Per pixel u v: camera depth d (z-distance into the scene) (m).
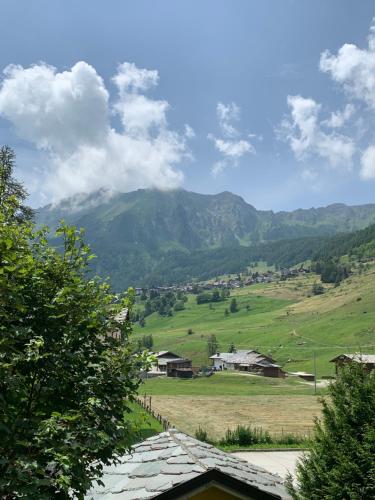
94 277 9.72
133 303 9.81
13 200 9.57
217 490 7.29
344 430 11.01
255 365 143.75
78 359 8.46
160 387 108.31
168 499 6.98
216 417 59.03
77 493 7.69
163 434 11.31
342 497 10.44
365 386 11.27
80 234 9.42
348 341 155.75
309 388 102.38
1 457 6.87
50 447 7.25
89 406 8.22
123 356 9.16
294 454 35.50
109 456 8.37
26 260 8.38
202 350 191.75
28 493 6.53
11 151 23.05
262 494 7.19
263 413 63.00
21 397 7.98
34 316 8.38
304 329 185.62
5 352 7.36
